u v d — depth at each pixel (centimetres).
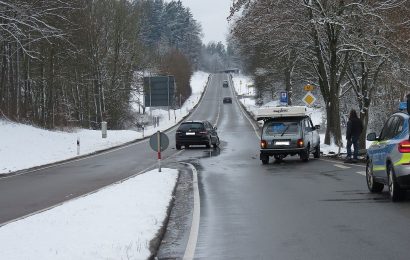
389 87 4147
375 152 1284
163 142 1944
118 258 712
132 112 7288
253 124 6400
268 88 7350
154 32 17800
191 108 9806
